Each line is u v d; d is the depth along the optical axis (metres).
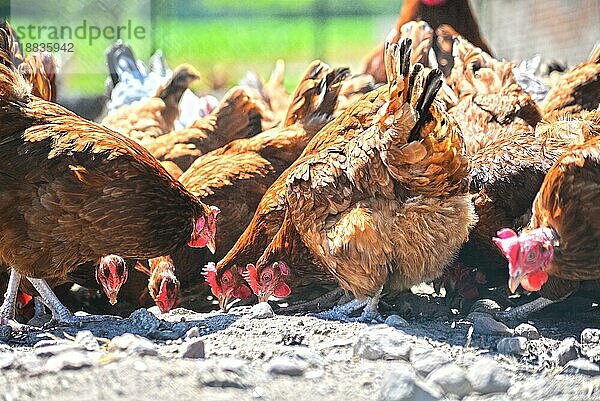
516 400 4.55
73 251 5.98
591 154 5.92
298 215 6.34
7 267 6.73
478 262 7.09
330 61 15.66
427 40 8.91
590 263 6.05
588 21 12.32
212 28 15.86
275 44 16.08
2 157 5.86
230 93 9.34
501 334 5.86
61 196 5.80
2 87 6.07
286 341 5.66
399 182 5.92
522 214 6.84
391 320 6.08
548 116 8.20
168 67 14.53
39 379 4.58
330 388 4.64
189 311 6.94
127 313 7.61
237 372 4.77
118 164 5.91
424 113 5.54
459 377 4.65
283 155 8.25
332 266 6.23
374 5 15.64
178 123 10.25
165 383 4.56
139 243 6.01
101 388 4.46
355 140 6.20
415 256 6.05
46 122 6.05
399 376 4.50
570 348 5.34
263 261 7.01
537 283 6.08
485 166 6.88
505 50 13.25
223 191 7.85
